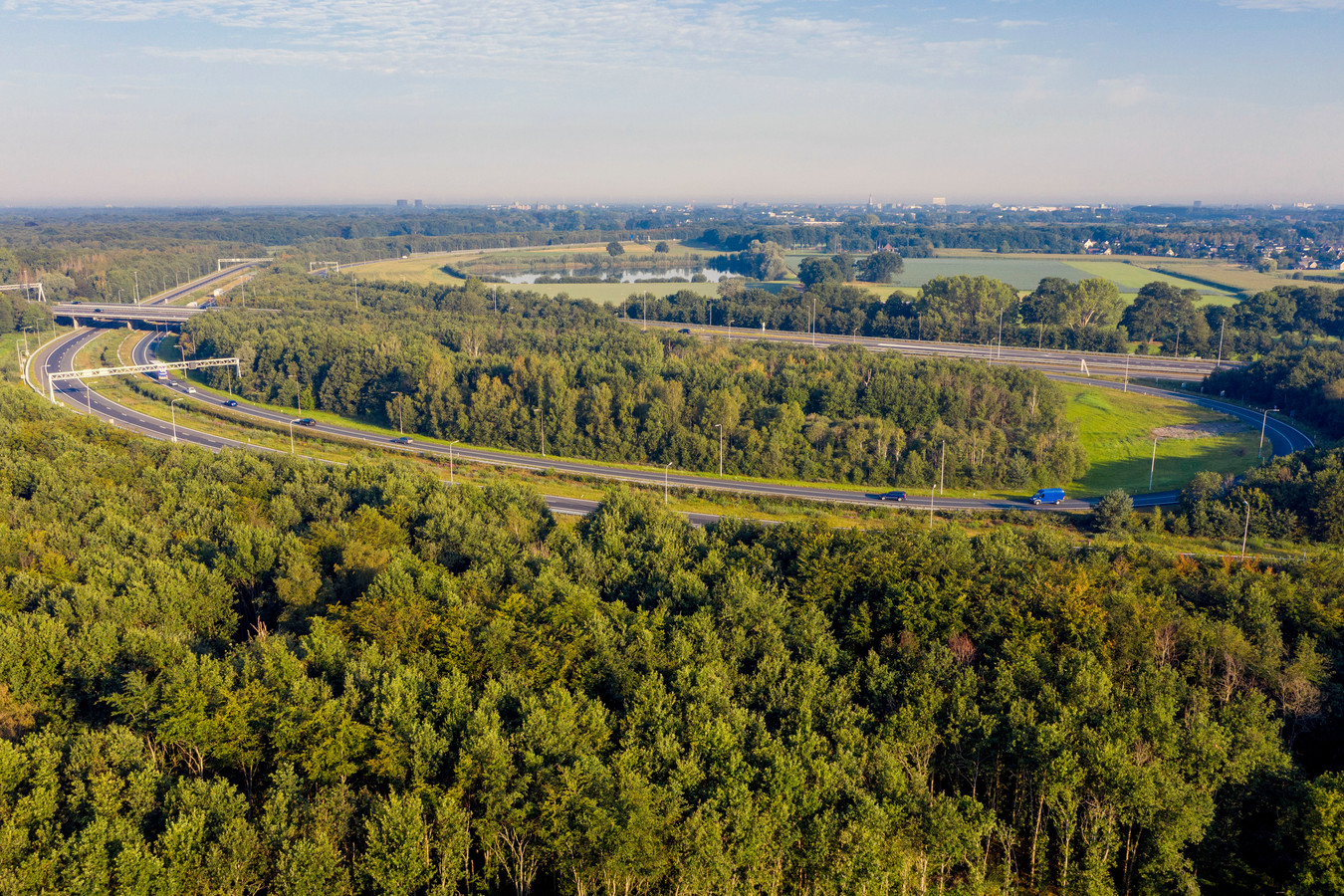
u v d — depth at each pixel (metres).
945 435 189.88
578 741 71.00
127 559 104.00
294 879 59.47
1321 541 143.75
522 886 64.69
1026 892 68.75
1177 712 78.25
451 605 90.94
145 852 59.47
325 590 101.94
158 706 76.19
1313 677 84.00
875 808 63.78
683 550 113.44
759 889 65.38
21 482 135.25
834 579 98.69
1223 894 68.56
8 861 58.47
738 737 71.19
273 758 72.81
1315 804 65.06
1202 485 158.25
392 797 63.09
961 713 74.94
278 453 168.75
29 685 80.88
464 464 197.50
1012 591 95.81
